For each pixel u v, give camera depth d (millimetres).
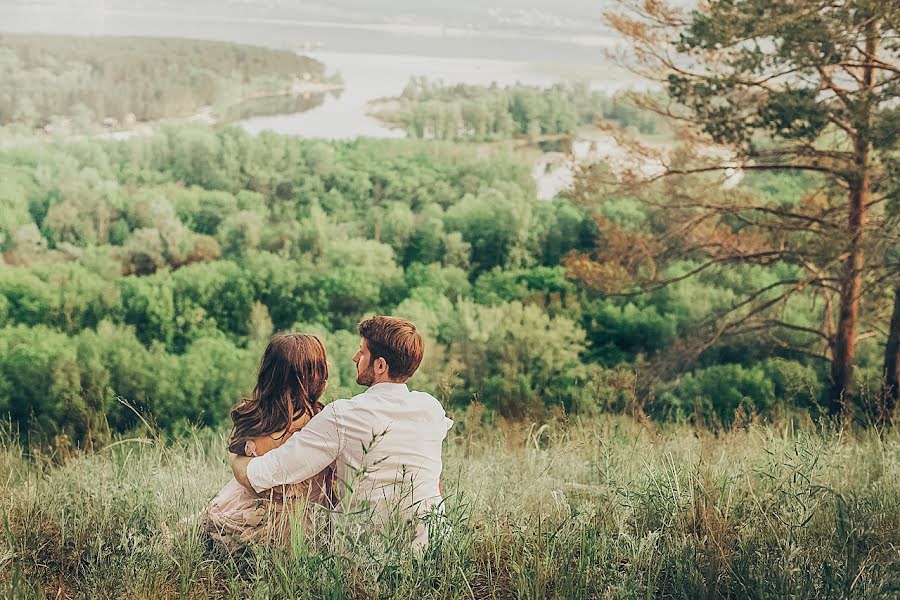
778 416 5160
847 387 10727
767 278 21828
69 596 2305
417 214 59875
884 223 9422
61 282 43562
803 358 15062
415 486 2438
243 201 62625
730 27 9039
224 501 2600
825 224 10523
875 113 8945
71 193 58094
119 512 2725
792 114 9164
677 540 2375
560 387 21703
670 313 25406
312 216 57219
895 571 2193
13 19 102188
